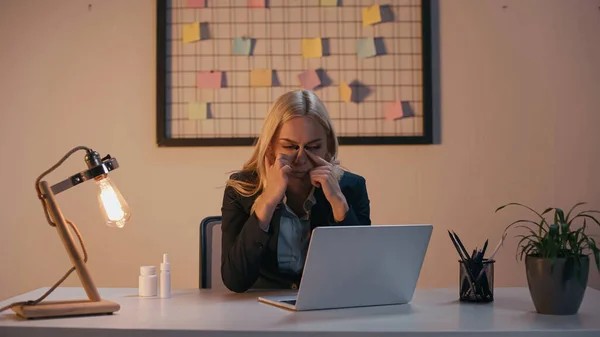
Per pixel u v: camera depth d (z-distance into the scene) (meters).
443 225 2.97
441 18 2.99
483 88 2.99
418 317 1.34
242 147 2.96
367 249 1.44
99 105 2.99
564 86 2.99
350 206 1.98
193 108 2.96
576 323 1.27
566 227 1.38
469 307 1.48
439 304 1.53
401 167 2.97
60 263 2.99
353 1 2.96
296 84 2.96
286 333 1.19
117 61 2.99
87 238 2.98
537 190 2.99
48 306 1.36
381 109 2.96
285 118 1.78
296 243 1.87
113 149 2.98
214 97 2.97
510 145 2.99
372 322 1.28
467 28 2.99
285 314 1.38
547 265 1.36
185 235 2.97
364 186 2.03
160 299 1.62
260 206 1.70
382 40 2.96
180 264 2.97
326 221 1.89
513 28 2.99
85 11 2.99
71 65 2.99
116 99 2.98
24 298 1.65
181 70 2.97
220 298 1.64
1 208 2.99
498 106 2.99
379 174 2.97
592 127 2.99
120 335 1.23
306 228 1.89
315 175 1.79
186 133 2.97
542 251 1.39
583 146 2.99
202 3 2.96
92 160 1.52
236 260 1.70
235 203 1.84
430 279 2.97
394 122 2.97
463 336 1.18
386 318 1.33
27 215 2.98
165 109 2.95
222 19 2.97
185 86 2.97
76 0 2.99
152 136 2.98
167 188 2.97
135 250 2.98
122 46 2.99
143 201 2.98
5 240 2.98
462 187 2.98
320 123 1.83
